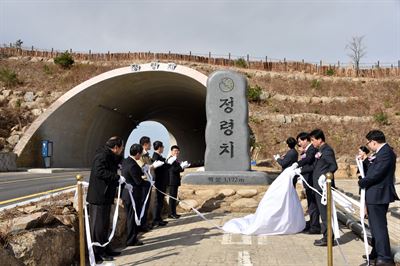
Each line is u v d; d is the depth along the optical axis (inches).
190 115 2042.3
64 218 250.8
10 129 1334.9
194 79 1179.9
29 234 206.7
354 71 1672.0
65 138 1299.2
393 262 225.9
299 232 336.8
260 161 1079.0
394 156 229.0
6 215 234.4
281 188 328.8
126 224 331.0
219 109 540.1
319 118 1414.9
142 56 1593.3
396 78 1651.1
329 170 293.3
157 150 383.9
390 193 226.7
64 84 1519.4
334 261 248.1
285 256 260.8
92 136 1438.2
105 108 1390.3
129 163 304.7
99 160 255.9
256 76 1603.1
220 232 340.5
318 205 295.3
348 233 337.1
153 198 395.9
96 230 258.1
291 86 1577.3
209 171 523.2
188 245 294.7
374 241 239.6
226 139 534.9
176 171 418.9
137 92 1432.1
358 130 1376.7
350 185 767.1
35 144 1224.2
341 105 1499.8
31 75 1565.0
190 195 472.7
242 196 466.3
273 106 1441.9
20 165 1170.6
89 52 1641.2
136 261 253.9
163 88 1480.1
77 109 1278.3
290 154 360.5
